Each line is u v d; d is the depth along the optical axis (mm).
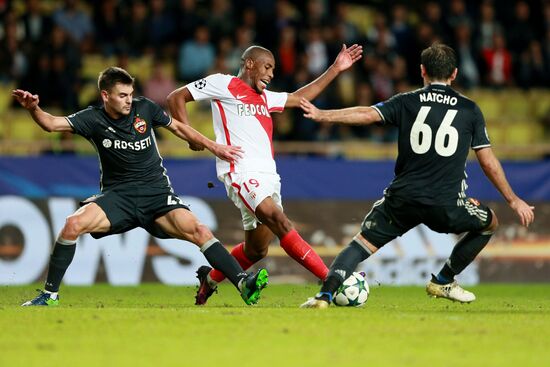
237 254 32750
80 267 48500
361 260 28297
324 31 63781
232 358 19031
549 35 68938
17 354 19469
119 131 30062
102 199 30266
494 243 51906
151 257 49125
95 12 64875
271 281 50062
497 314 27531
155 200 30531
